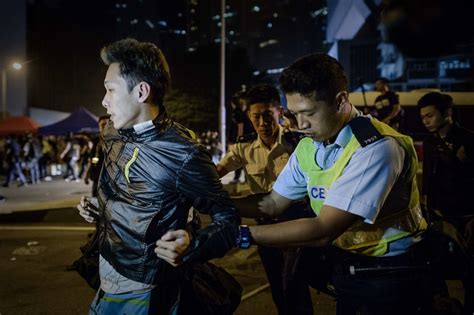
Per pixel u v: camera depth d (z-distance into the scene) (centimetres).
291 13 10194
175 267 199
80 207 232
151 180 193
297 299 301
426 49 236
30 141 1819
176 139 194
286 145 330
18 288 517
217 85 4331
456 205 338
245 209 240
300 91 186
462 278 208
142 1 7912
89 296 490
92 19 4747
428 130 347
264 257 328
